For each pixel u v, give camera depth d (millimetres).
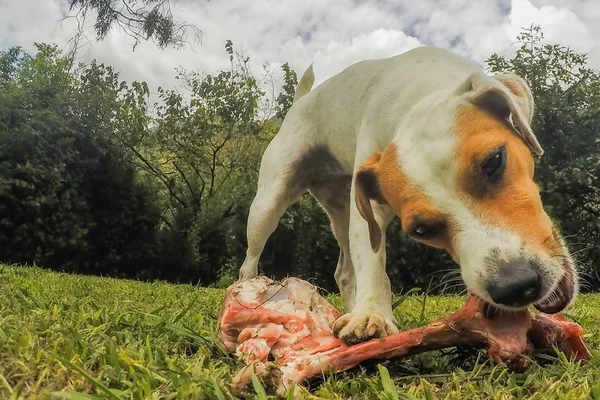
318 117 583
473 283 326
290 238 2148
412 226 371
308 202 2145
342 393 289
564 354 335
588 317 555
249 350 326
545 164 1846
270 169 597
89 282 1098
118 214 2312
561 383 279
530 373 304
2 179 2057
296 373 300
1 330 339
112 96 2438
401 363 344
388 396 258
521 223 341
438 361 344
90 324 417
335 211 639
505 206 348
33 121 2141
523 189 354
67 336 338
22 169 2082
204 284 2379
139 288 1056
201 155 2531
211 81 2572
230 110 2545
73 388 258
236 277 2273
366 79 535
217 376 295
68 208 2176
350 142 544
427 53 515
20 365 279
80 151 2270
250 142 2592
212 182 2498
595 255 1360
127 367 299
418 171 371
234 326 353
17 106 2197
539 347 342
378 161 411
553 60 1987
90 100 2328
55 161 2164
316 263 2139
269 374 289
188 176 2543
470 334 320
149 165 2518
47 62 2436
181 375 281
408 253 1752
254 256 595
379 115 482
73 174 2225
